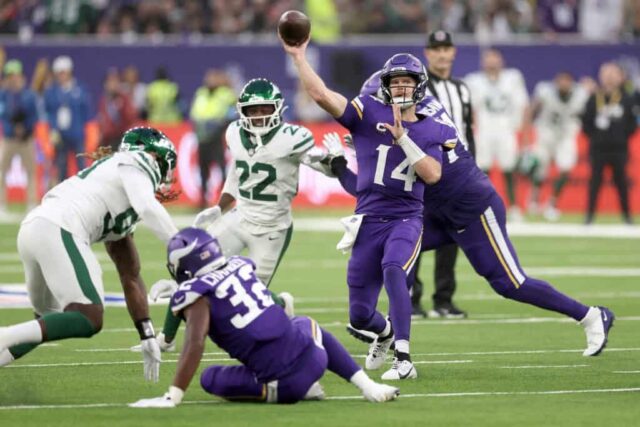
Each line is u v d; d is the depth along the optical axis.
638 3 83.25
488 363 27.27
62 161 69.94
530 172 72.19
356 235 25.83
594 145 63.91
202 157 68.56
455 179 27.86
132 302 23.55
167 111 74.31
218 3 84.00
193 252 21.02
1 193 70.12
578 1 84.06
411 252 25.55
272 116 28.56
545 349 29.47
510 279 27.97
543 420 20.55
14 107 69.12
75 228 22.56
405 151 25.06
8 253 52.88
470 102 34.84
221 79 68.50
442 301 35.84
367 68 77.69
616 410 21.52
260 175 28.91
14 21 85.81
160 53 79.50
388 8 83.69
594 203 64.38
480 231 28.08
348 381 22.39
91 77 79.88
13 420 20.38
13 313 35.25
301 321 22.02
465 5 83.44
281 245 29.53
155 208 22.28
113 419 20.39
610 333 32.12
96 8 85.38
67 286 22.31
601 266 48.66
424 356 28.39
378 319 26.28
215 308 21.09
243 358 21.44
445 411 21.31
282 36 25.50
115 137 72.81
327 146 28.88
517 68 77.88
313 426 19.95
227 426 19.88
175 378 21.08
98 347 29.50
